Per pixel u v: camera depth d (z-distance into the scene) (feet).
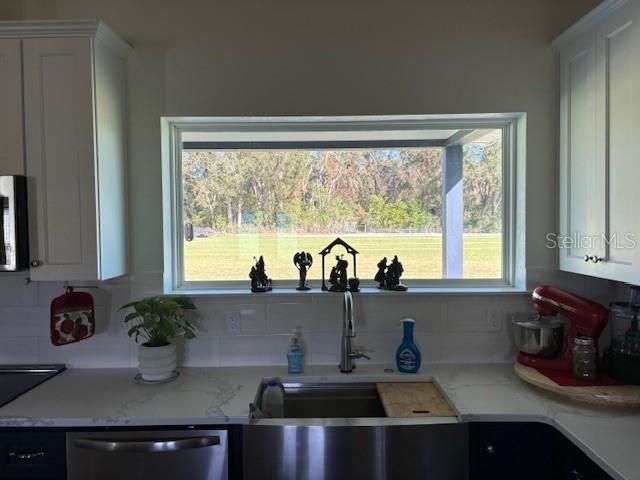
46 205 5.36
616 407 4.73
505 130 6.86
